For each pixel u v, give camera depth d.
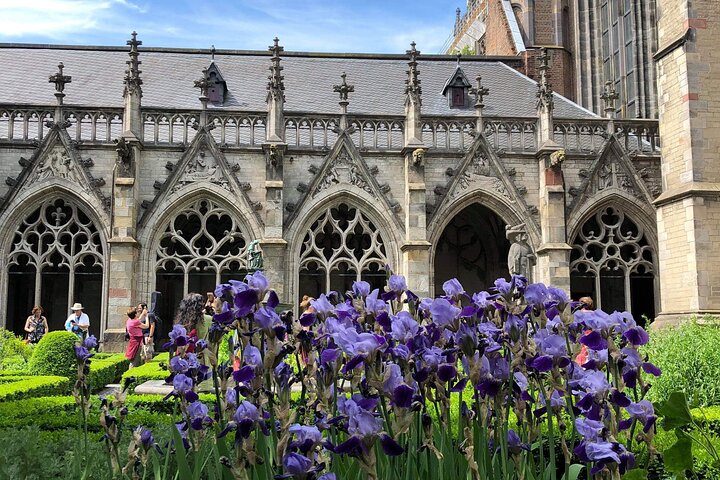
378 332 4.31
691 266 26.06
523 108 35.34
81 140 28.48
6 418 9.58
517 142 31.62
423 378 3.61
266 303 3.69
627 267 30.03
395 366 3.21
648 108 36.59
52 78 28.48
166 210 28.36
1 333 22.05
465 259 38.34
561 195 29.45
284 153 29.41
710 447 4.00
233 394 4.11
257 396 3.70
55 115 28.48
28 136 30.12
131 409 10.56
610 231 30.38
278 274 27.86
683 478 3.88
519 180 30.31
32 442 5.57
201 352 4.74
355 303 4.35
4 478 5.02
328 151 29.44
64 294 36.94
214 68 33.50
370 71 37.84
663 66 28.41
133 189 27.73
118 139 27.70
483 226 38.25
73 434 7.63
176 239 28.53
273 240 27.92
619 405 3.49
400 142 31.59
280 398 3.53
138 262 27.89
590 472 3.65
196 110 29.20
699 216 26.08
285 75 36.59
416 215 28.89
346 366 3.16
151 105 32.97
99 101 33.31
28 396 13.34
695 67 26.77
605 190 30.31
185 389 4.36
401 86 36.69
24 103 29.64
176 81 35.22
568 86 42.41
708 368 12.02
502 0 45.31
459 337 3.64
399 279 4.52
